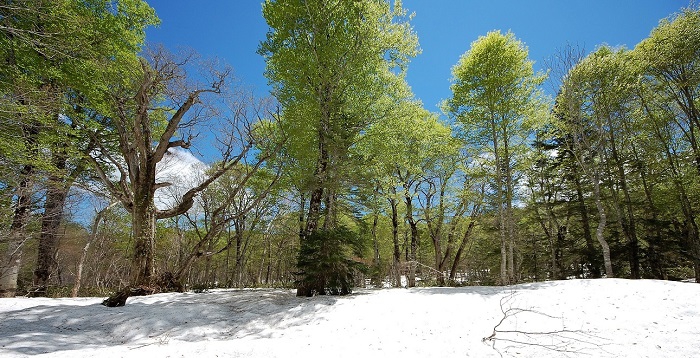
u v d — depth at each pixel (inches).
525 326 240.8
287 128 511.8
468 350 191.2
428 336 228.4
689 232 645.3
